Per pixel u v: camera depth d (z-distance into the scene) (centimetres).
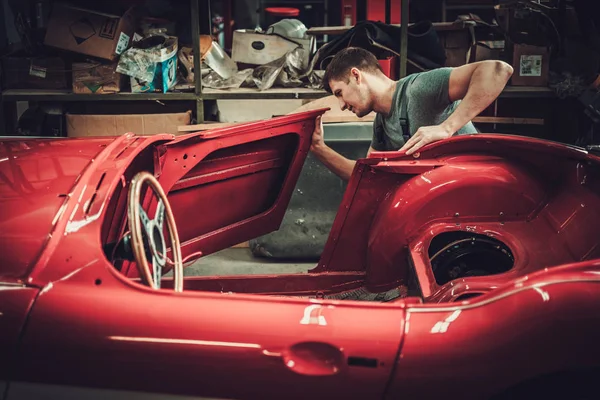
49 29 455
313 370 182
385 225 286
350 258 310
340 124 432
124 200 253
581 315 188
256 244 455
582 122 495
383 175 294
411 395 185
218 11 858
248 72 494
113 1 493
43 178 219
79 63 466
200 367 182
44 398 183
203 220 305
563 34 496
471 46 493
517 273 251
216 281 300
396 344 182
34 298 184
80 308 183
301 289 307
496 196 283
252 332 182
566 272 197
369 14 611
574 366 186
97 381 183
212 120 523
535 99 507
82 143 250
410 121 307
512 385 186
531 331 186
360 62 306
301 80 498
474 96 285
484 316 187
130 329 182
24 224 200
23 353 181
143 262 186
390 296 287
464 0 804
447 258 282
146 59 461
